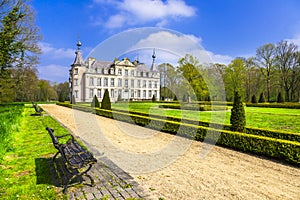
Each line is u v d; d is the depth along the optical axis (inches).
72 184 143.0
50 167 175.0
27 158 199.0
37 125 413.7
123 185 144.9
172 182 154.4
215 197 132.3
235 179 161.9
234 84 1214.9
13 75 1034.1
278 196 135.1
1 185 141.0
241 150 243.9
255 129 268.8
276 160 209.8
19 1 698.8
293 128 359.9
